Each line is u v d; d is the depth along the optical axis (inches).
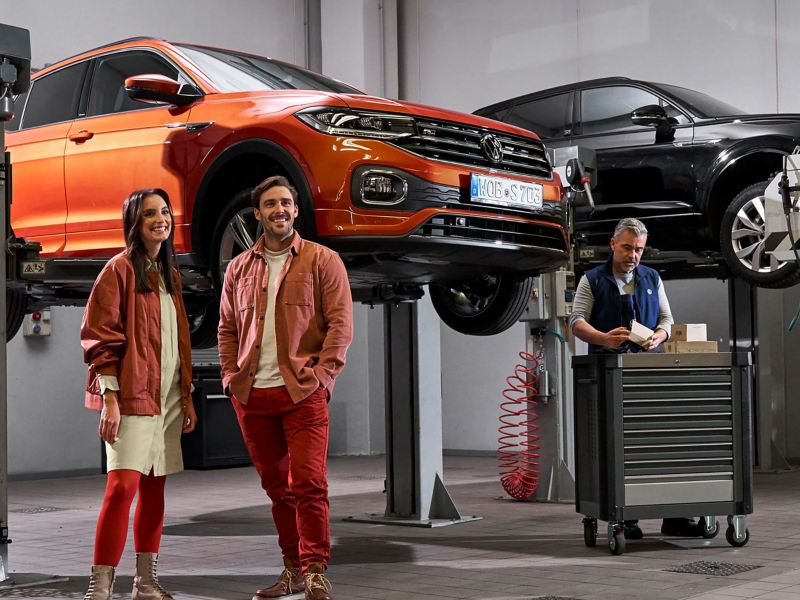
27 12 416.5
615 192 326.6
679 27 429.7
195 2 470.0
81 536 254.7
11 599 173.5
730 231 304.7
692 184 312.0
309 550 156.5
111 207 222.4
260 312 160.6
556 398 308.5
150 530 160.9
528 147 223.1
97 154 225.3
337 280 162.4
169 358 158.9
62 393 424.8
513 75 480.4
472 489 350.3
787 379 425.7
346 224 189.6
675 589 171.9
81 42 431.8
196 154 208.5
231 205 204.5
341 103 196.1
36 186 235.6
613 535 208.5
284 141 195.2
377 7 509.7
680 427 211.9
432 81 508.1
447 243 197.3
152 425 155.9
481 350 489.7
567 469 307.4
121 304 155.4
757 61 409.7
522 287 245.0
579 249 305.6
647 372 210.4
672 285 439.8
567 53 462.0
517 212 213.6
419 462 264.2
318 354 162.1
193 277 223.6
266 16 497.7
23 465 411.5
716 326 430.3
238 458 448.8
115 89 236.2
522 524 259.3
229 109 208.2
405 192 193.0
